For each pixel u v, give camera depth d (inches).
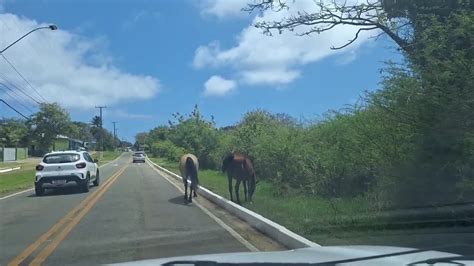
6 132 3695.9
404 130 429.1
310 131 742.5
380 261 145.1
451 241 353.4
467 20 368.8
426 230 400.5
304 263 146.5
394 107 424.5
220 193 753.6
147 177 1320.1
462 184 370.3
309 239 376.5
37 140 3981.3
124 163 2785.4
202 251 357.1
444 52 386.6
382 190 469.4
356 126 521.0
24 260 340.5
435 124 388.2
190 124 1617.9
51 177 832.3
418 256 151.9
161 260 159.5
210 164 1566.2
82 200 722.8
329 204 527.8
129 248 370.0
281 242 385.7
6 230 471.2
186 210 592.4
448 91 371.6
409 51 449.7
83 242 398.3
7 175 1483.8
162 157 3806.6
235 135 1174.3
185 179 693.9
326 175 630.5
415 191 422.3
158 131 4522.6
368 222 424.8
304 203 565.3
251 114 1280.8
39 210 621.6
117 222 502.6
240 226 468.8
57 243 398.0
